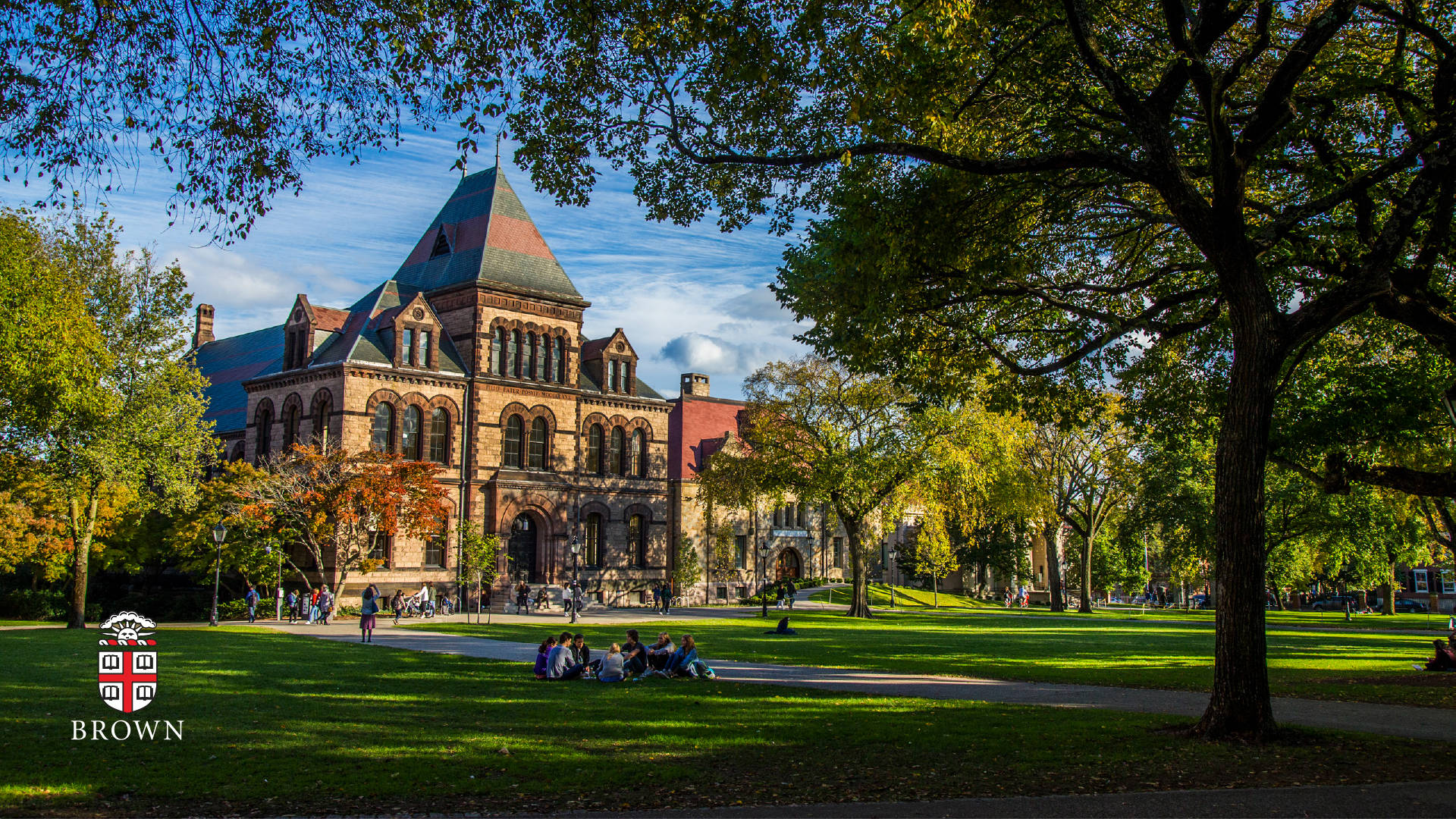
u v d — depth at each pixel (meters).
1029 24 17.58
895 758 13.42
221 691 19.92
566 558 63.28
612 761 13.14
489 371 60.84
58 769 12.40
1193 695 20.84
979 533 85.12
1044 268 23.47
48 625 45.84
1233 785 11.91
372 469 50.31
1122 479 65.38
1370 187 18.33
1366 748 14.01
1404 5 18.20
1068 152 15.89
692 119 18.94
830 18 16.47
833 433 53.00
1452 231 20.33
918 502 57.41
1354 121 19.67
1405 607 94.12
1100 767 12.85
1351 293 15.29
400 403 56.41
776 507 59.12
